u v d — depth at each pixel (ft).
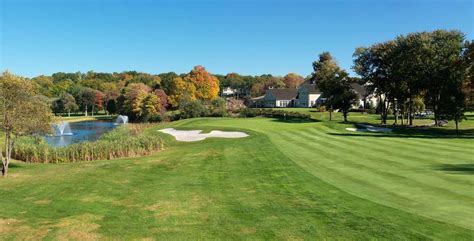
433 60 197.57
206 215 42.78
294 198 48.49
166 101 360.07
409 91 221.66
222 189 56.08
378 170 63.62
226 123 196.75
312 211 42.01
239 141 117.91
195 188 57.36
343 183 55.42
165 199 50.85
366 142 104.68
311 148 94.84
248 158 84.64
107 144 108.58
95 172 72.84
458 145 95.25
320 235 34.50
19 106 72.13
